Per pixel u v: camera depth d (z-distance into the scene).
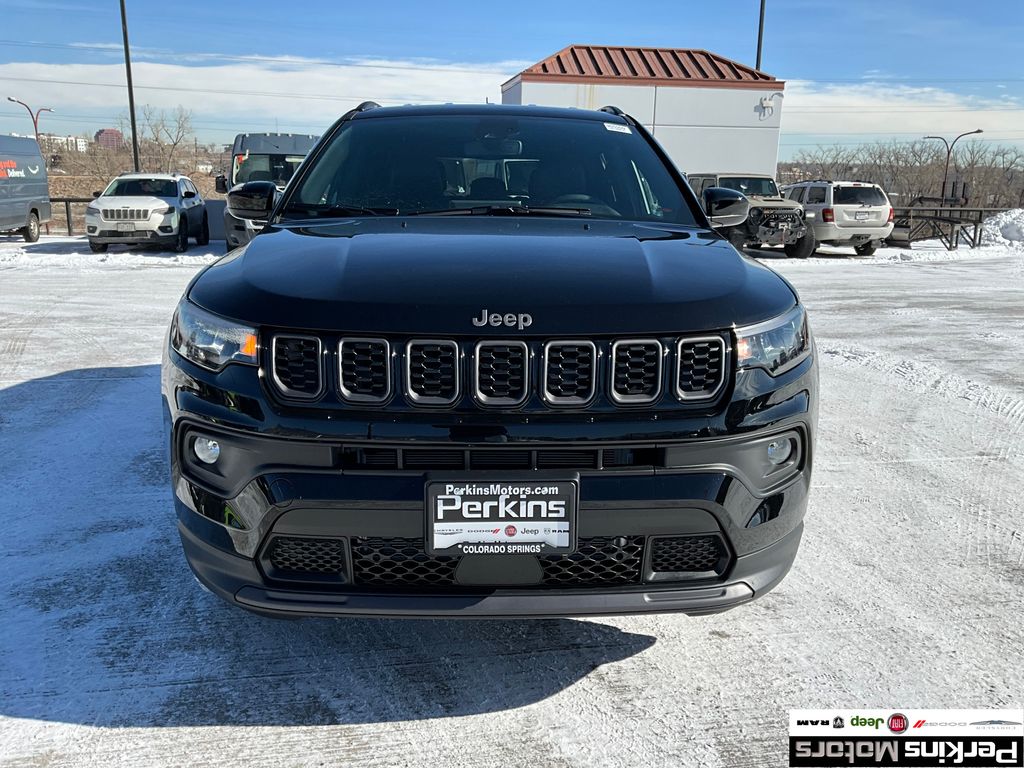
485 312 1.92
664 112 23.03
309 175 3.20
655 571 2.03
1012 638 2.54
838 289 11.12
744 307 2.06
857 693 2.26
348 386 1.92
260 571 2.00
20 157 17.75
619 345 1.92
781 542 2.14
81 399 4.89
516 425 1.89
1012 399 5.27
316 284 2.05
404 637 2.51
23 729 2.05
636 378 1.95
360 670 2.33
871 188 17.02
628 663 2.39
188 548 2.13
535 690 2.26
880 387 5.58
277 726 2.09
